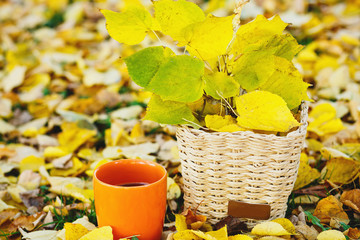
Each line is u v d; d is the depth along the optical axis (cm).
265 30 120
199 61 118
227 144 118
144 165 123
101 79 177
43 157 147
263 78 119
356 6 253
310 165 140
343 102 162
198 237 118
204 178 121
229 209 122
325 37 215
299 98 121
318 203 126
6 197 134
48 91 177
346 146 144
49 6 282
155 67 119
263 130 120
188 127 122
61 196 132
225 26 115
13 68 185
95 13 264
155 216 119
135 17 120
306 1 255
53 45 224
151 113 119
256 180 120
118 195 117
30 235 122
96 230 117
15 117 164
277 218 121
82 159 148
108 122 161
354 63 188
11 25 255
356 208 126
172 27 118
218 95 118
